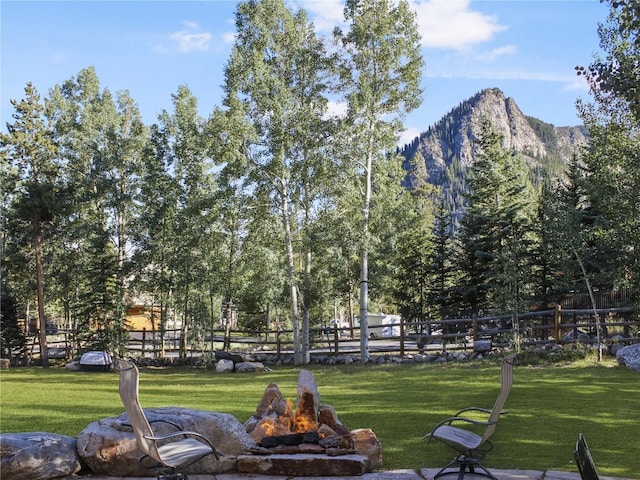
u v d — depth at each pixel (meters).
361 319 22.84
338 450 6.46
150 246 28.06
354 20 22.45
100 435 6.18
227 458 6.35
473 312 26.03
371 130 22.42
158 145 28.77
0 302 29.19
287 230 24.16
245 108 23.16
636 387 12.75
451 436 5.98
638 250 17.44
